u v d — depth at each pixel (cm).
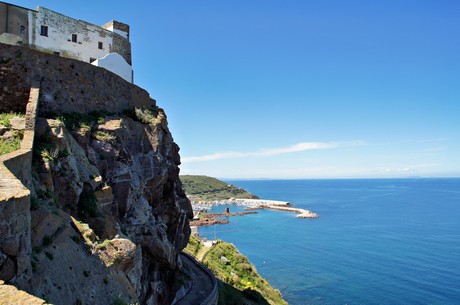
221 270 5569
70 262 1348
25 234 1016
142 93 3059
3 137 1625
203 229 13200
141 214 2389
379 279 7350
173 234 3048
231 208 19862
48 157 1661
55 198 1577
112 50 3594
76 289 1288
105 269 1576
